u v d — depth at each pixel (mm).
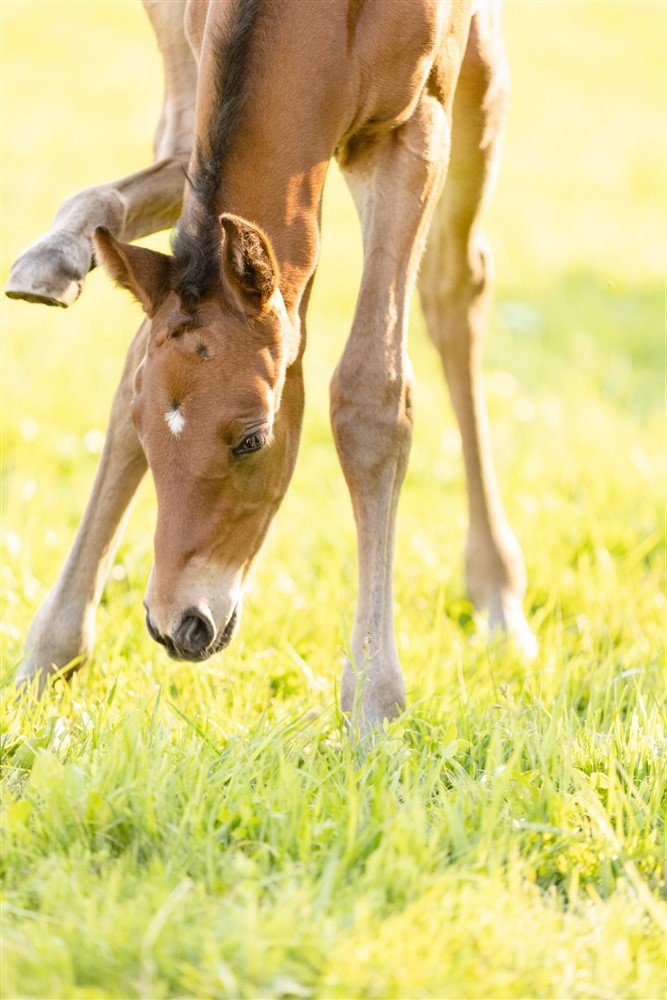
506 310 16469
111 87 28734
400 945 3918
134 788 4730
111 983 3787
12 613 7031
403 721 5637
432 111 6078
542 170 25516
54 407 11328
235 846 4551
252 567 5574
